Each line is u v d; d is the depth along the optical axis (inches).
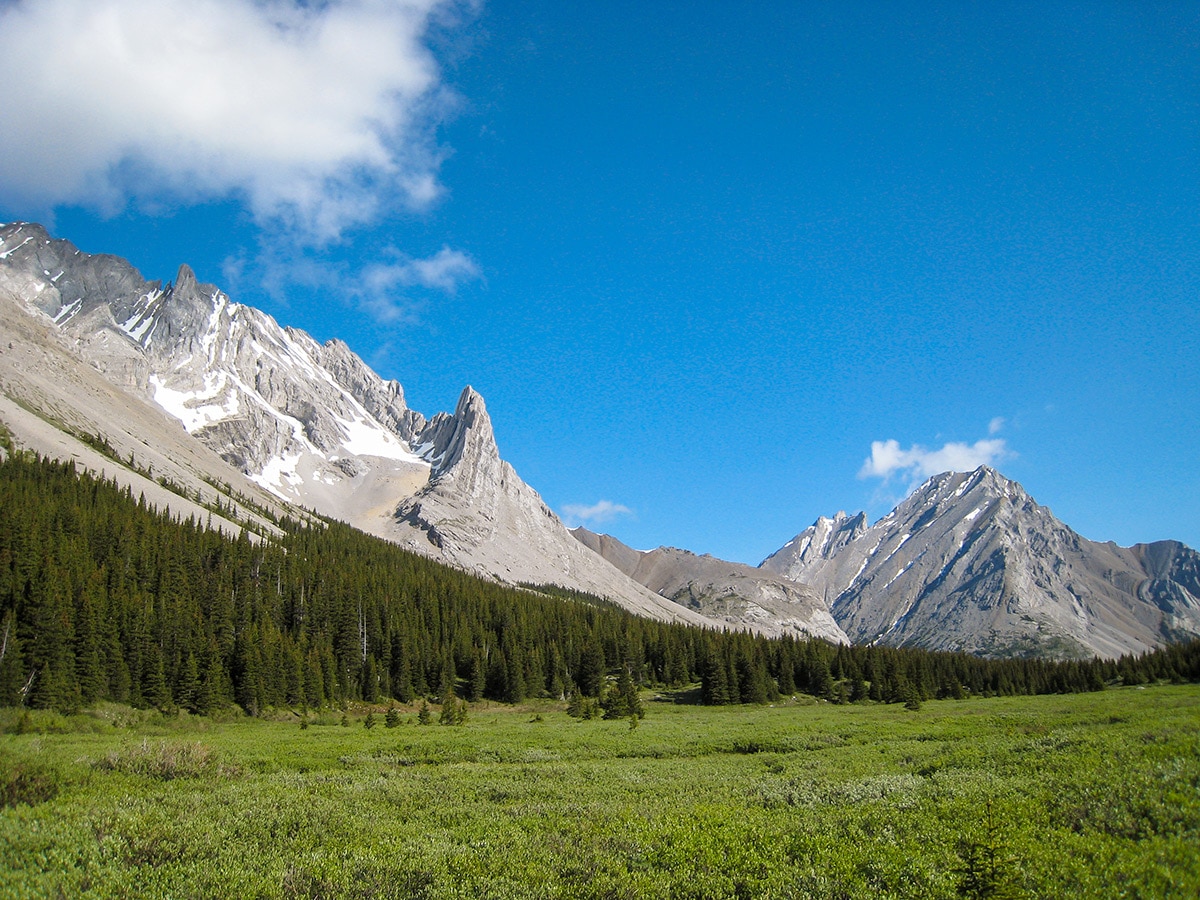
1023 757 1304.1
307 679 3695.9
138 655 3048.7
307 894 700.0
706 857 770.2
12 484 4052.7
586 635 5733.3
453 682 4613.7
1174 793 824.9
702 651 5856.3
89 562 3540.8
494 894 690.8
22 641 2672.2
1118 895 596.1
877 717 3240.7
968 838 727.1
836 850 762.8
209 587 4065.0
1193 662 5123.0
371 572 5733.3
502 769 1665.8
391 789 1289.4
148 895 697.0
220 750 1931.6
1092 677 5418.3
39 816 951.0
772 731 2527.1
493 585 7662.4
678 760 1881.2
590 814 1023.6
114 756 1397.6
